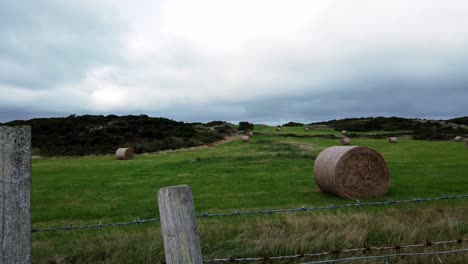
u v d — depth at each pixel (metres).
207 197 12.45
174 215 2.70
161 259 4.96
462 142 46.28
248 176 17.91
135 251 5.22
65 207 11.56
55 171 23.16
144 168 23.67
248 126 72.19
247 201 11.52
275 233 5.77
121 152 33.53
